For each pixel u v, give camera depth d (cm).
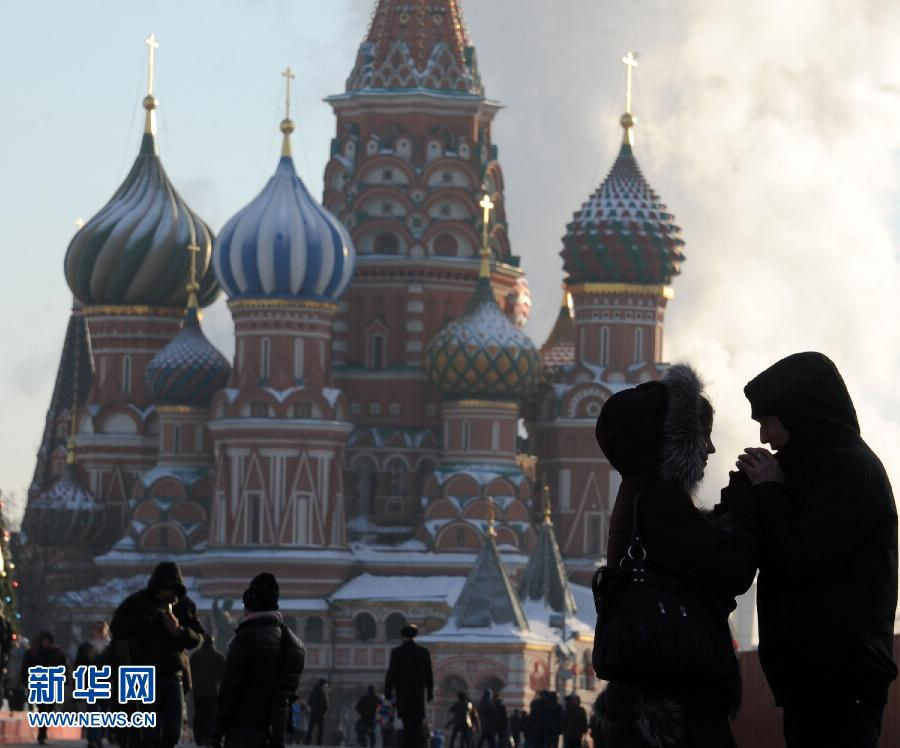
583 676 16950
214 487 17312
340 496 17212
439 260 18162
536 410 18188
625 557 1547
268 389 17050
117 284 18788
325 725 16825
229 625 16638
